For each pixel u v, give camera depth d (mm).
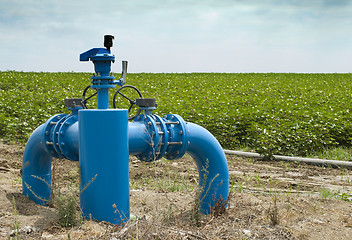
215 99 15969
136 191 5512
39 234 3572
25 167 4672
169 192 5570
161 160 8312
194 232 3676
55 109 13148
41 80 25219
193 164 8102
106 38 3996
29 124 11367
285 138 10102
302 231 3838
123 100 15969
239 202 4816
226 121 11203
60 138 4227
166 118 4535
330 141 9844
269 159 8977
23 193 4730
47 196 4742
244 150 9883
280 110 12609
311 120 11266
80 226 3699
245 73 43562
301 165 8539
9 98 15188
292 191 6148
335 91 21125
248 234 3678
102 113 3746
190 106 13227
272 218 4012
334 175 7656
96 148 3764
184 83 28406
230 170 7832
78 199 4738
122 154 3846
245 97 16969
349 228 3980
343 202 5023
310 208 4652
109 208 3816
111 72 4062
